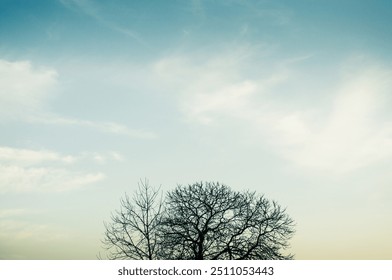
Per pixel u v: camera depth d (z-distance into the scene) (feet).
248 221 88.22
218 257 83.46
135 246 82.33
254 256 82.79
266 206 90.07
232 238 86.69
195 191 92.22
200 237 84.69
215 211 89.35
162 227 85.81
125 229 84.07
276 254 84.12
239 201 90.89
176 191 91.86
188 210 89.15
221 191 92.02
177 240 84.07
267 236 87.04
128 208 85.76
